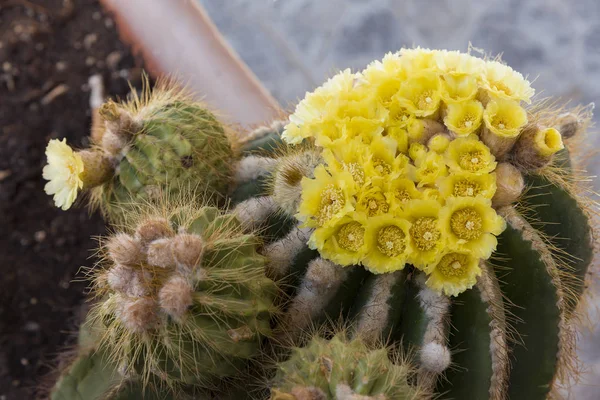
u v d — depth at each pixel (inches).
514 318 33.4
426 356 31.8
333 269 32.9
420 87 32.9
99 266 41.5
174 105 35.9
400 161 32.2
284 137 34.2
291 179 34.2
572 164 37.7
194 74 48.8
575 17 60.2
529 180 34.6
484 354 31.9
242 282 31.7
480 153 32.2
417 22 60.2
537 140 32.3
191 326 30.9
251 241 32.8
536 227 35.0
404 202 31.9
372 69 34.0
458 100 32.3
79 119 53.2
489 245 31.5
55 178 35.1
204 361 31.4
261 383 32.6
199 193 35.4
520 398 33.7
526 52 59.2
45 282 51.3
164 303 30.4
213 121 36.4
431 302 32.4
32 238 52.0
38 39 54.5
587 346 51.3
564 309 33.8
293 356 31.4
